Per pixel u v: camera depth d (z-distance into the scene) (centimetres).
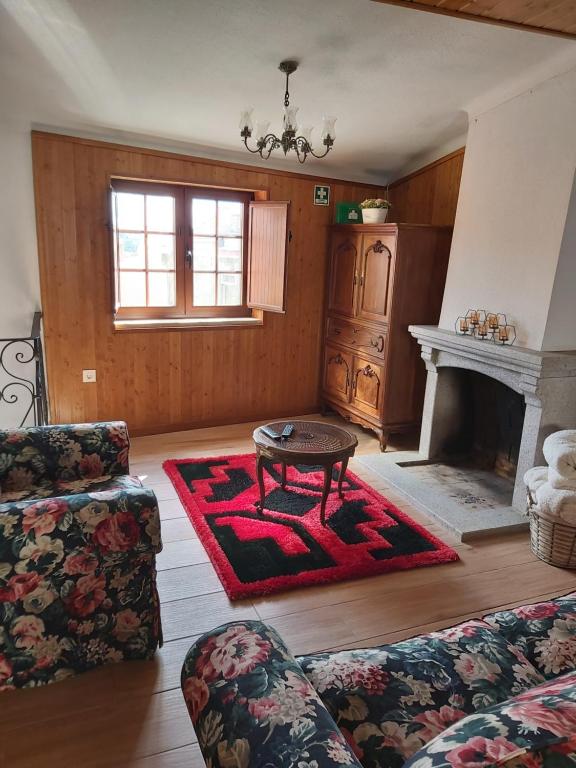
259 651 112
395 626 211
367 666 127
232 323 427
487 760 67
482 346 303
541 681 126
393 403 392
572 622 151
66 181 353
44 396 337
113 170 363
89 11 229
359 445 410
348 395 434
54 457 221
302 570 241
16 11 228
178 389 422
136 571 174
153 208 395
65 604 165
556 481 250
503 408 353
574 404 285
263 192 416
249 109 266
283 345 455
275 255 395
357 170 438
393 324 377
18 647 163
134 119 341
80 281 371
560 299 282
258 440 276
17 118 331
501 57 267
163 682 178
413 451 397
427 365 368
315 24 241
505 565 257
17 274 355
